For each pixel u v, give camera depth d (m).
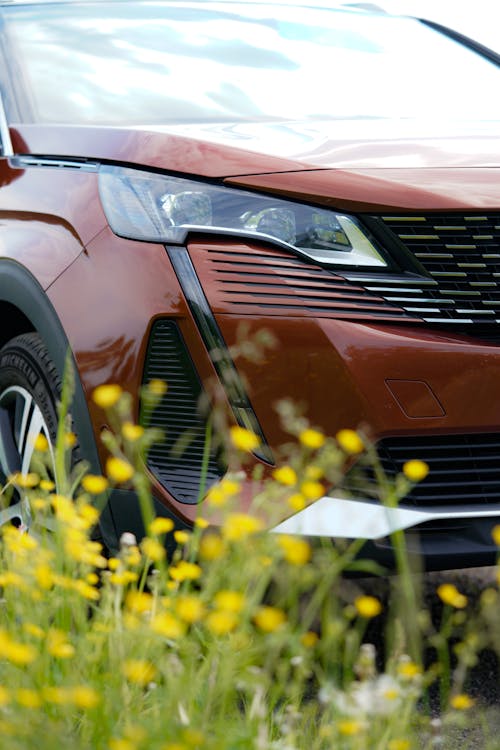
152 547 4.12
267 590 4.87
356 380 5.53
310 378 5.56
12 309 6.79
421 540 5.65
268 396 5.58
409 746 3.80
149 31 8.52
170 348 5.70
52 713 3.67
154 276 5.76
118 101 7.60
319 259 5.73
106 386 5.82
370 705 3.48
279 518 5.45
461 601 4.13
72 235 6.20
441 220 5.83
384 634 6.67
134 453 5.74
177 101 7.67
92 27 8.52
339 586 6.04
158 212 5.92
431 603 7.50
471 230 5.86
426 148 6.40
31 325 6.89
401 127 7.07
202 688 3.85
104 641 3.85
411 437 5.65
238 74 8.15
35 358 6.36
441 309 5.76
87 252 6.05
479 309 5.81
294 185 5.87
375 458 5.21
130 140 6.31
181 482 5.70
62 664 3.74
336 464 5.32
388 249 5.79
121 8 8.88
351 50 8.91
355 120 7.47
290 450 5.56
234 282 5.68
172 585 4.18
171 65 8.09
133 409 5.78
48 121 7.37
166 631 3.50
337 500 5.52
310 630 6.14
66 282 6.09
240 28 8.89
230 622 3.40
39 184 6.64
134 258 5.85
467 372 5.61
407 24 9.70
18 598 4.13
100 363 5.86
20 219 6.64
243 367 5.59
